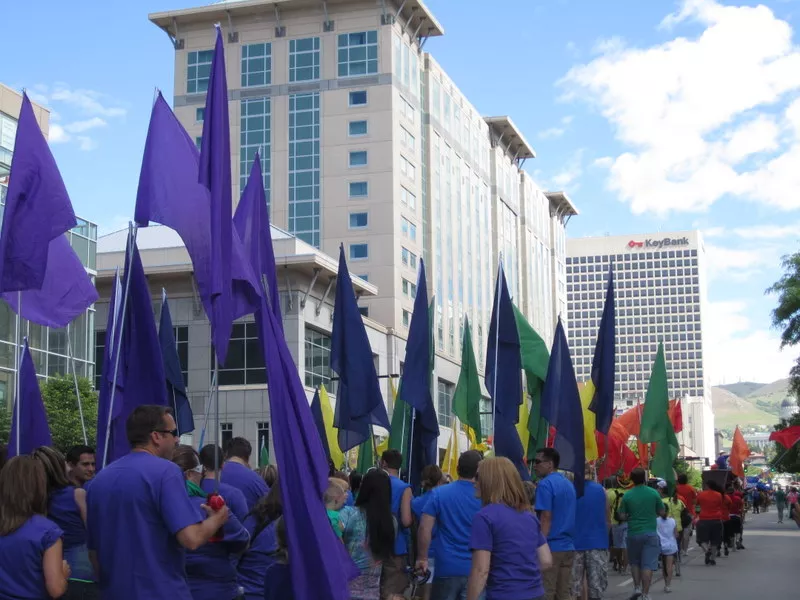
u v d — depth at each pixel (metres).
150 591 5.84
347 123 81.19
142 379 9.41
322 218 80.31
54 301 10.86
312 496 7.41
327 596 7.20
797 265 56.88
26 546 6.18
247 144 82.75
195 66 84.62
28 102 9.65
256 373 61.75
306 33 82.88
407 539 11.25
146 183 8.73
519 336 16.34
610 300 16.45
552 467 11.97
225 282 7.77
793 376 58.19
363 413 14.05
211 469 9.92
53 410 35.41
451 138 93.56
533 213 121.62
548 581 11.61
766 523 66.06
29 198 9.53
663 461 21.39
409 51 85.50
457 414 18.42
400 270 79.81
